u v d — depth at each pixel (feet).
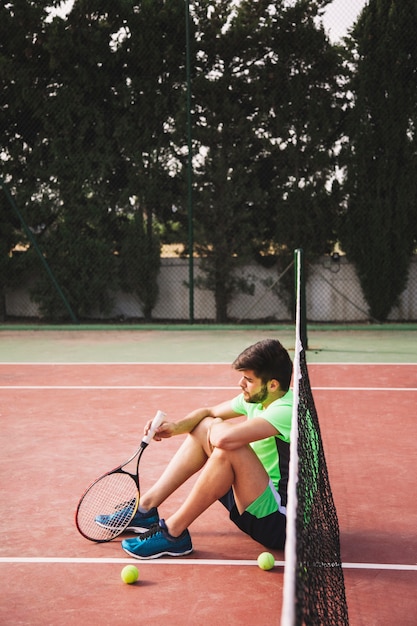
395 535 11.53
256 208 37.68
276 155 36.91
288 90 36.47
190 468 11.61
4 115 37.19
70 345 31.78
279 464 10.86
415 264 37.19
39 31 36.40
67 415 19.30
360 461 15.20
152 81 36.65
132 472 14.66
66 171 37.17
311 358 27.84
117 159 37.37
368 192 36.37
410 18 35.29
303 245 37.01
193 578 10.14
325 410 19.56
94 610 9.29
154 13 35.94
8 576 10.26
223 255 37.37
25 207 37.52
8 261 37.96
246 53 36.32
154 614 9.17
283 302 37.81
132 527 11.62
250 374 10.56
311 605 5.80
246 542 11.37
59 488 13.83
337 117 36.40
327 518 9.32
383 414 19.06
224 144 36.94
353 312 37.70
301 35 35.91
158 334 35.01
